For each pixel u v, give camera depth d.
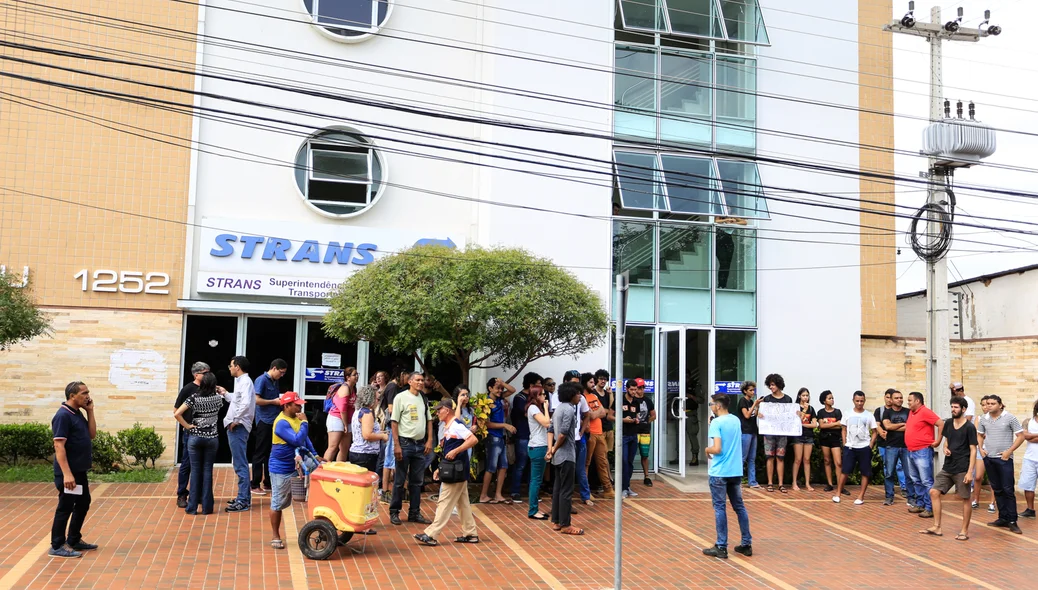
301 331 16.19
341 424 11.60
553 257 16.56
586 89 17.12
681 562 10.41
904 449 14.51
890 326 18.72
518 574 9.53
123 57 15.70
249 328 16.02
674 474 16.56
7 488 12.88
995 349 18.08
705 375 17.41
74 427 9.42
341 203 16.55
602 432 14.36
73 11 15.50
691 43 18.00
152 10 15.88
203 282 15.51
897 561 10.87
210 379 11.60
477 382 16.19
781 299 17.92
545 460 12.26
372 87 16.83
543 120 16.83
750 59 18.25
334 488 9.77
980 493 15.91
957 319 23.34
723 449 10.80
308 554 9.66
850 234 18.44
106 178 15.51
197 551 9.76
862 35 19.08
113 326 15.31
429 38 17.17
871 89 18.95
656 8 17.84
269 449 13.09
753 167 18.02
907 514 13.88
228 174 16.06
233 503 11.80
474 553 10.32
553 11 17.05
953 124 16.31
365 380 16.42
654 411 15.62
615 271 17.05
